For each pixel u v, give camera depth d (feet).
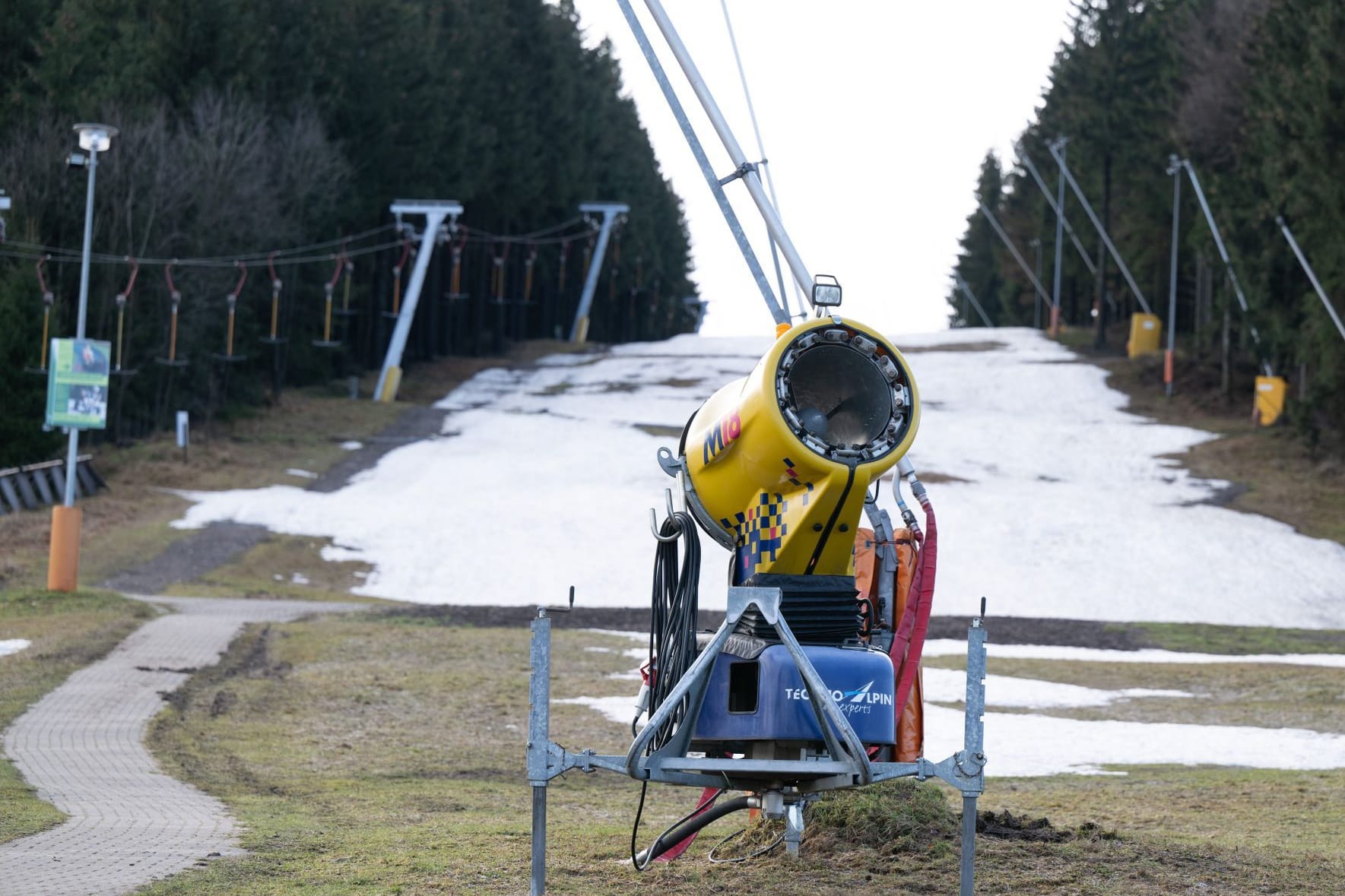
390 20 330.54
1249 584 156.76
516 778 59.57
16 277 186.19
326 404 274.77
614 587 152.15
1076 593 151.43
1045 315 534.78
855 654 30.94
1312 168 215.92
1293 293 250.98
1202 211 303.07
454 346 392.88
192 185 229.45
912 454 229.04
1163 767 65.77
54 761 56.18
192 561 148.66
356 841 40.16
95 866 34.99
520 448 233.35
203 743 64.54
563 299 477.77
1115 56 353.31
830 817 38.73
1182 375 298.35
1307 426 223.30
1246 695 91.66
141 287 222.89
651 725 29.94
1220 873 36.17
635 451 228.22
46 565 132.05
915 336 386.52
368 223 333.83
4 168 203.92
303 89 297.33
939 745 71.15
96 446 211.20
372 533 170.50
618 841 41.50
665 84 43.93
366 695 81.82
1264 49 246.88
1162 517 187.73
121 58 236.43
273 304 248.52
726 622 30.63
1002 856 36.73
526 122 404.77
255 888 33.12
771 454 31.14
